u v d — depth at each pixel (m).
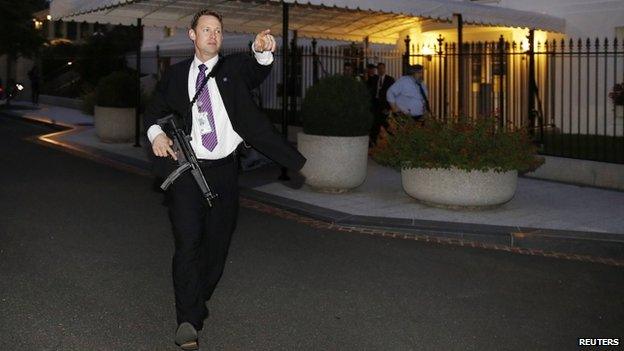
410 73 11.10
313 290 5.45
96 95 15.89
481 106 14.80
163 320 4.70
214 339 4.41
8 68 32.19
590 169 10.29
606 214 8.16
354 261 6.32
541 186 10.21
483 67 15.45
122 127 15.27
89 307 4.91
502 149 8.00
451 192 8.20
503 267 6.25
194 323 4.07
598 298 5.42
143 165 12.06
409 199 9.02
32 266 5.89
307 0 9.44
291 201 8.81
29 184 10.11
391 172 11.44
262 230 7.50
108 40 30.41
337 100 9.15
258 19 14.59
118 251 6.46
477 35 15.64
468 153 8.09
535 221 7.74
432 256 6.57
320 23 15.15
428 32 15.66
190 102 4.19
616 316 5.01
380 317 4.87
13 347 4.17
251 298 5.23
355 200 8.94
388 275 5.90
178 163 4.13
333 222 7.87
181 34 28.14
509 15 13.05
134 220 7.83
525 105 14.77
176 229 4.16
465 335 4.57
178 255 4.13
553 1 14.97
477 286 5.65
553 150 11.32
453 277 5.89
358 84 9.41
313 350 4.27
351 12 13.41
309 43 20.25
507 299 5.34
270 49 4.11
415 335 4.55
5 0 26.70
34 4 29.52
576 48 14.56
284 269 6.02
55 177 10.84
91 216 8.00
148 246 6.67
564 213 8.21
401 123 8.95
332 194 9.36
